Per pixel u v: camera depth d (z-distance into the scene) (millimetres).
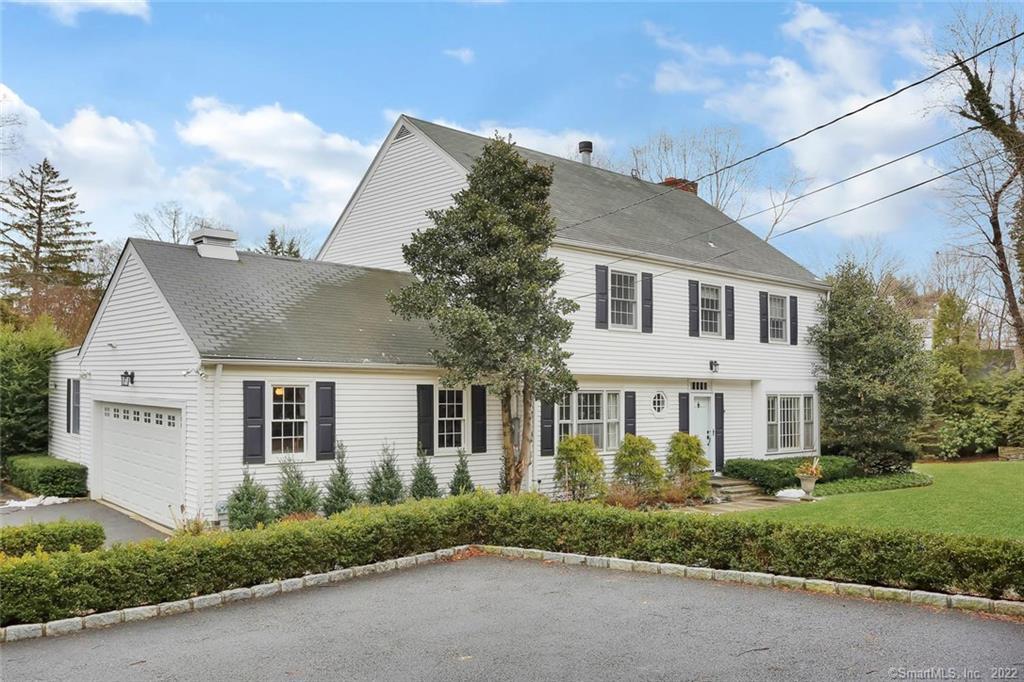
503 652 6445
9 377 19906
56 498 16453
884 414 21109
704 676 5816
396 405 14352
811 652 6340
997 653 6238
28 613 7215
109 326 15945
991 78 20375
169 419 13500
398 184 19109
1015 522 12945
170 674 6016
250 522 11891
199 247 15258
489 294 13773
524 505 11031
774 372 21703
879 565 8273
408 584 9055
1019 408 27406
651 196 23016
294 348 13164
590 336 17016
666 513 10055
